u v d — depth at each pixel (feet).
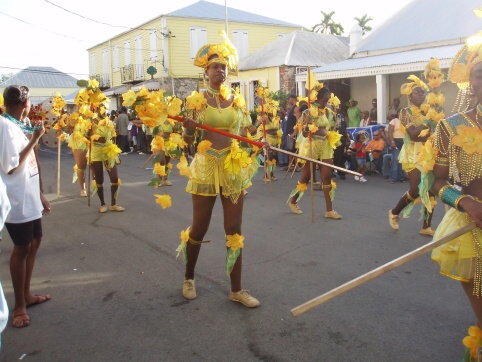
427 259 17.63
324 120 24.47
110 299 15.05
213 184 13.71
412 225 22.59
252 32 98.78
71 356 11.66
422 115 19.67
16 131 12.78
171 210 28.04
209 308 14.08
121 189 36.27
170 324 13.16
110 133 26.89
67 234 23.20
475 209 8.16
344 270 16.83
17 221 12.98
